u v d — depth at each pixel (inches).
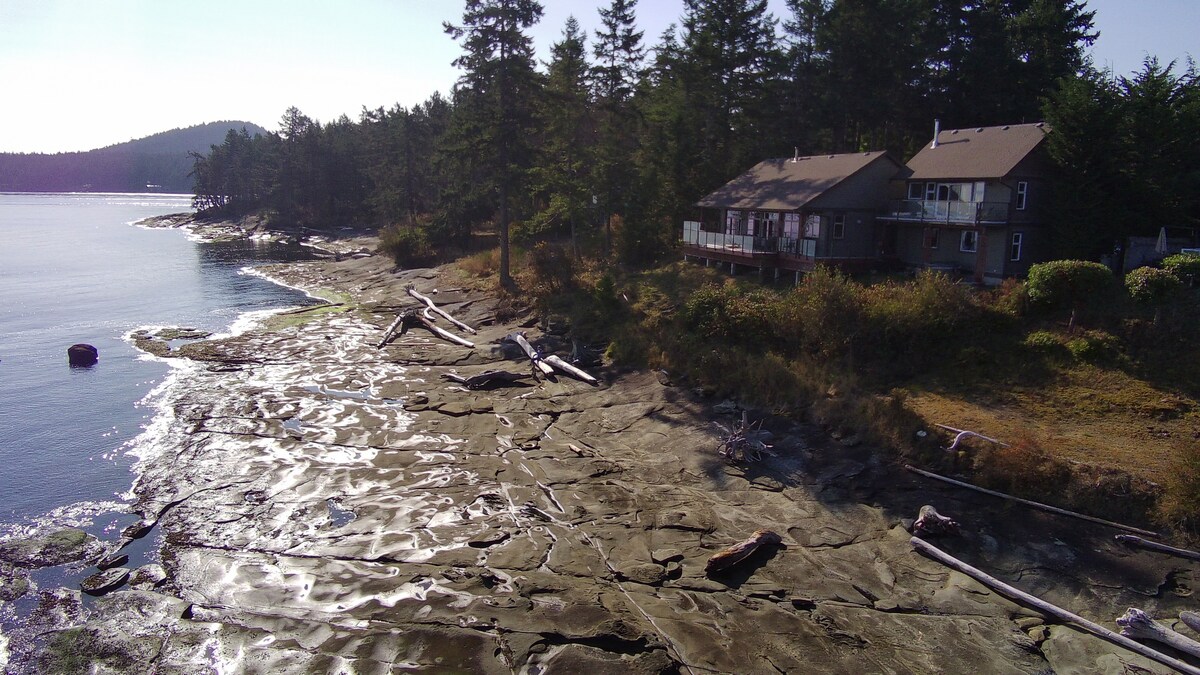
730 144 1983.3
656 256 1699.1
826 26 1892.2
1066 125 1141.7
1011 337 954.1
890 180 1396.4
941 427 765.3
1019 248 1200.8
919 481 706.2
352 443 848.3
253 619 516.4
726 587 559.8
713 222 1763.0
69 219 5511.8
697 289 1350.9
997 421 783.1
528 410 969.5
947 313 978.7
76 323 1530.5
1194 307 892.0
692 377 1010.7
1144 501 616.7
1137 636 486.6
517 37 1565.0
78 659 475.8
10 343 1341.0
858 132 2030.0
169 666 468.1
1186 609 510.3
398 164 3275.1
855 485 713.6
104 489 730.8
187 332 1421.0
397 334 1414.9
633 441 862.5
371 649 480.7
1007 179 1176.8
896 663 474.0
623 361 1120.2
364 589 551.5
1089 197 1135.0
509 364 1177.4
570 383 1071.6
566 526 658.2
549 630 496.4
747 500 707.4
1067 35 1820.9
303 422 912.9
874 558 597.0
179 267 2527.1
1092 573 556.4
